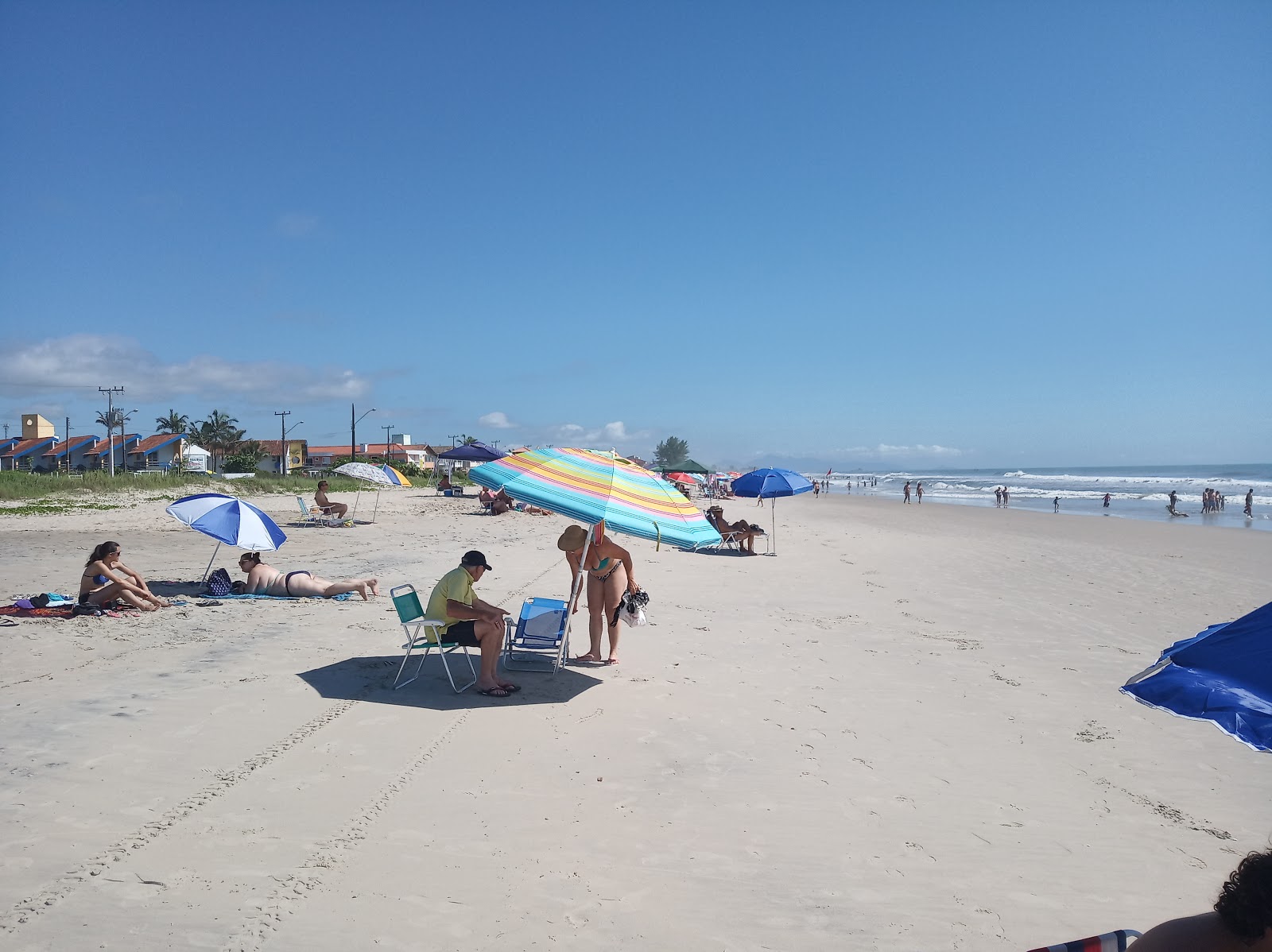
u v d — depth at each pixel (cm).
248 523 1064
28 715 579
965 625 1056
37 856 386
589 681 738
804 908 371
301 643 825
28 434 8681
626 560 802
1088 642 962
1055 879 407
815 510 4447
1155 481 9912
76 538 1638
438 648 727
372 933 336
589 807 474
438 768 520
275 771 502
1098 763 572
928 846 439
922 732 629
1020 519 3691
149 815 434
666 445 17162
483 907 361
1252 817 488
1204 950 209
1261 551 2164
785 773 538
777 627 1009
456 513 2856
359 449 10450
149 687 660
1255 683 211
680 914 362
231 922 338
